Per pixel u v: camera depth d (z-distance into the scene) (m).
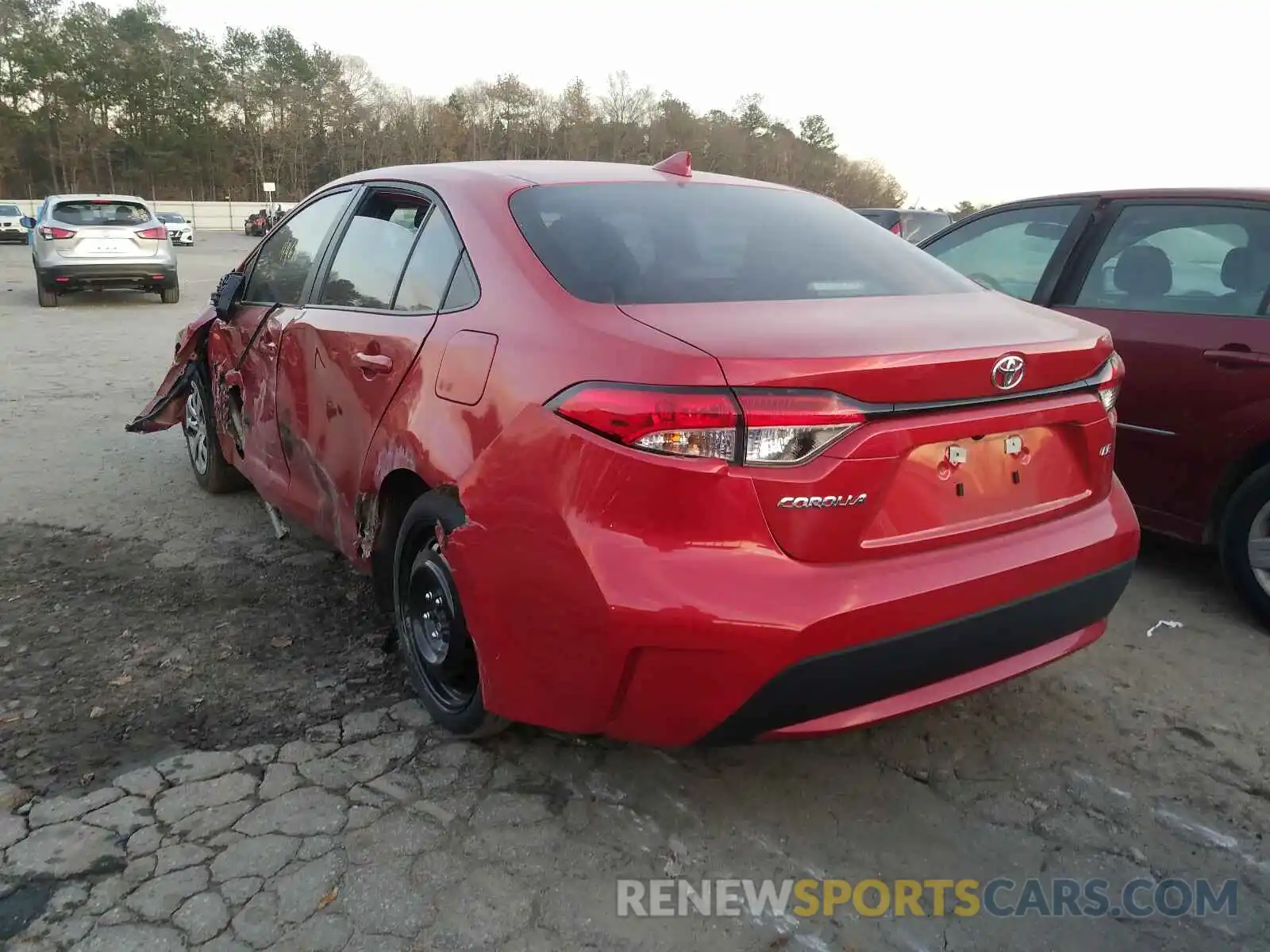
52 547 4.41
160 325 13.02
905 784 2.76
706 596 2.08
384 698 3.15
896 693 2.32
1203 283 3.94
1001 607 2.38
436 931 2.18
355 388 3.14
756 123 92.62
